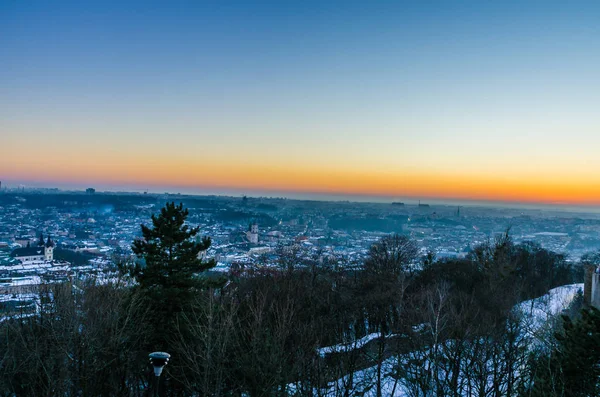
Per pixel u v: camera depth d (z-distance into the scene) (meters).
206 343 30.78
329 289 58.41
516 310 48.19
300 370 32.97
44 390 31.38
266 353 30.98
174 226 40.47
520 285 70.06
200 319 35.75
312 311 48.12
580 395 23.91
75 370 32.91
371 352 43.22
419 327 41.19
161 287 39.09
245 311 41.19
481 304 53.06
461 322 37.59
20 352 33.66
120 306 37.25
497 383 31.12
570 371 24.14
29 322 36.72
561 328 36.62
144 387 38.97
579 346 24.16
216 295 45.75
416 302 52.53
